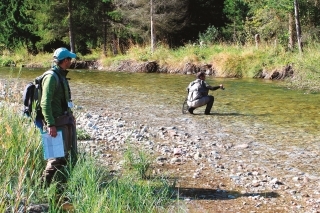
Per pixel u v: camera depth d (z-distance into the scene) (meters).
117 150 8.03
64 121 5.46
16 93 6.65
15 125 5.90
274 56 22.80
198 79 12.21
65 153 5.51
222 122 11.02
